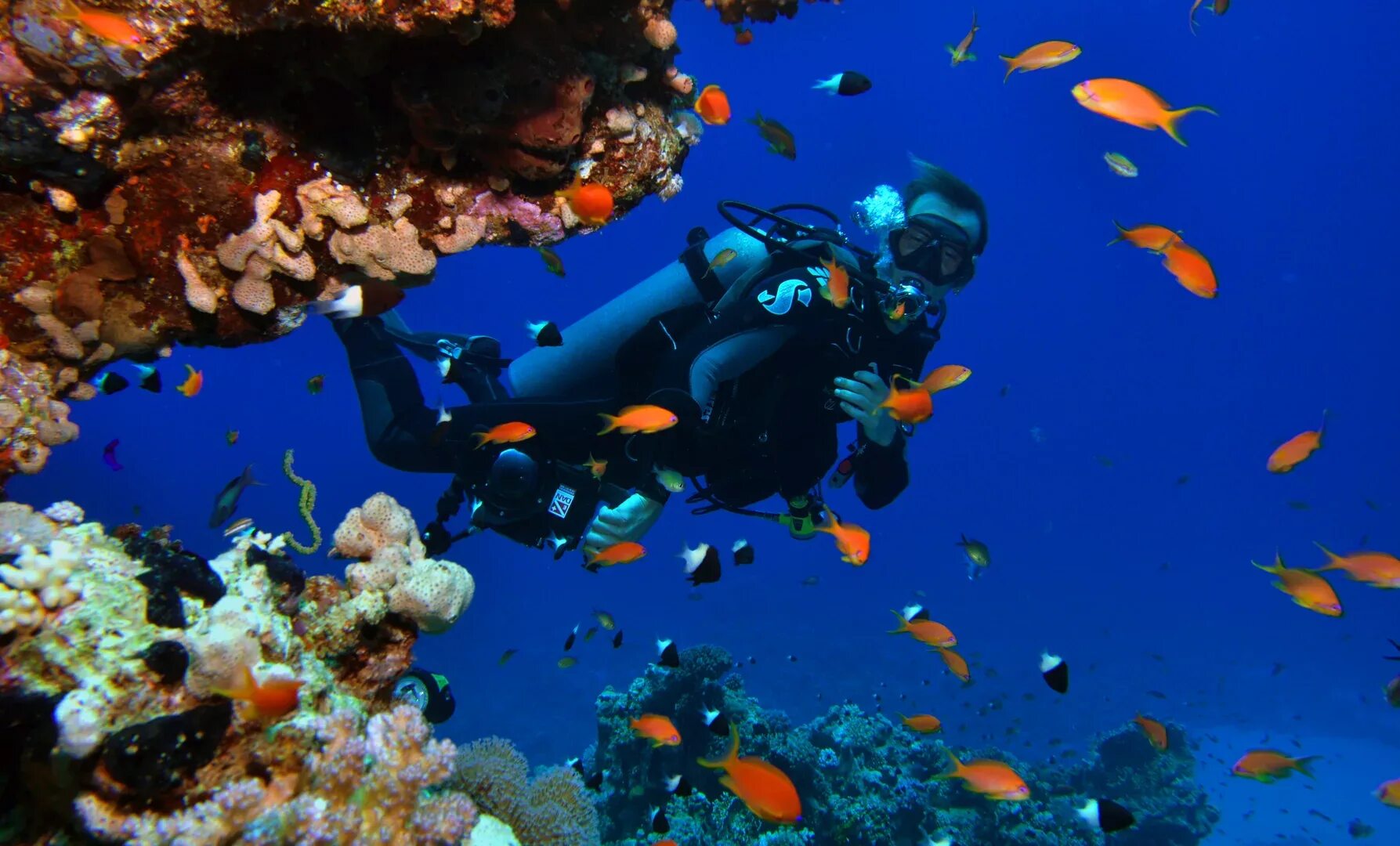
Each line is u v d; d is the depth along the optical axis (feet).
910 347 16.39
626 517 14.24
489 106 7.66
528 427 12.65
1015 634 98.48
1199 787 37.65
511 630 98.48
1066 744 61.05
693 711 23.29
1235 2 191.62
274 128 7.63
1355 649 93.25
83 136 6.58
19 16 5.97
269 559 7.31
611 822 23.99
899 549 159.43
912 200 18.71
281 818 5.74
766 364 14.82
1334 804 50.44
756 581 120.16
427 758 6.81
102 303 7.50
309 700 6.83
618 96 9.02
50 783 5.47
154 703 5.57
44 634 5.40
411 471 16.76
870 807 23.61
